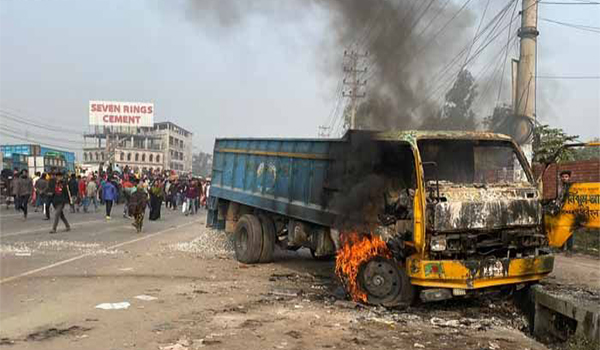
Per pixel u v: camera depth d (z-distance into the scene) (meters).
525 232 6.56
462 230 6.22
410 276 6.32
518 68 12.69
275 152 9.89
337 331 5.59
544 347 5.44
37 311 6.03
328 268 9.93
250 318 6.01
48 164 37.50
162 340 5.07
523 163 7.27
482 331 5.89
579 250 11.97
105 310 6.16
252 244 10.15
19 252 10.45
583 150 18.44
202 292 7.35
